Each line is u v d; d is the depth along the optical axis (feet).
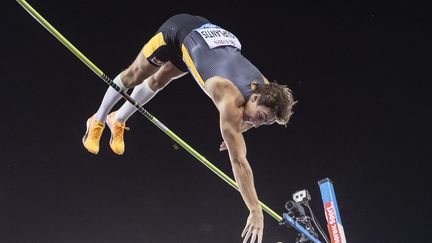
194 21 30.63
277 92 26.55
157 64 31.37
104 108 33.63
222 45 29.17
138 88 33.37
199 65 28.43
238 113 26.53
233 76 27.35
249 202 25.85
